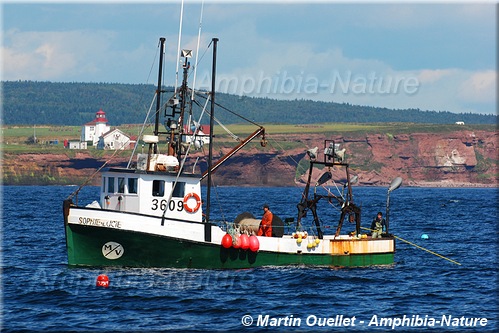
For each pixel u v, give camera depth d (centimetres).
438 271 16950
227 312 12256
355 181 16562
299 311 12469
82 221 14612
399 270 16588
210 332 11094
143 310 12269
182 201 15262
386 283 14962
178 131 15775
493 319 12225
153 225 14662
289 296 13462
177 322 11600
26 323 11456
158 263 14888
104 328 11200
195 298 13062
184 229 14850
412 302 13425
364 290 14225
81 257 14812
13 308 12388
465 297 13950
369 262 16512
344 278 15138
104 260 14800
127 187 14988
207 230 15000
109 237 14588
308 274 15188
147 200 14925
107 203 15250
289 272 15312
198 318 11856
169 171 15125
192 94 15812
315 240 15800
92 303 12656
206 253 15025
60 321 11581
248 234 15850
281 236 15912
